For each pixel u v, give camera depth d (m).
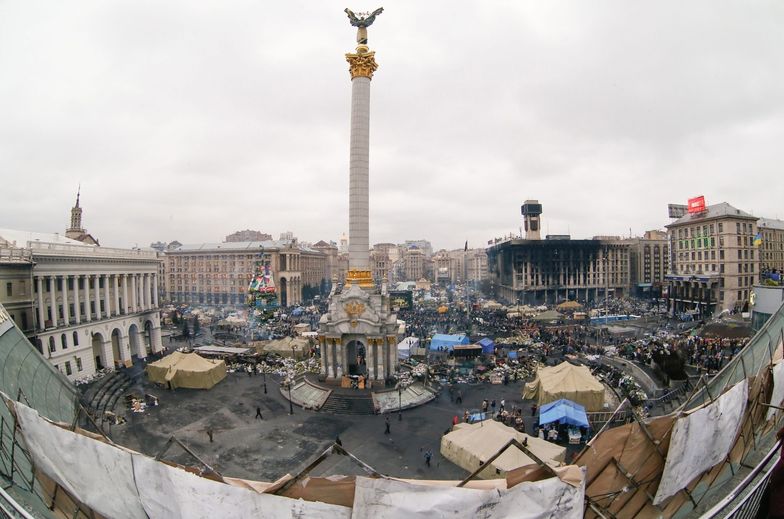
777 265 124.50
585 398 46.72
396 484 10.36
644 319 107.56
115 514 11.77
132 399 54.28
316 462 11.34
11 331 25.66
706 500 13.59
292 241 177.88
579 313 109.75
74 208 124.06
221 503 10.78
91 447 12.00
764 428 16.34
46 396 23.25
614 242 175.62
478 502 10.14
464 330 99.19
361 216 64.31
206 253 168.00
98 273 70.50
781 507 9.89
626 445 12.23
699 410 12.52
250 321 106.94
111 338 72.50
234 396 58.03
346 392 55.38
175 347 91.50
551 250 171.00
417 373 60.59
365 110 63.69
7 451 14.25
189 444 42.97
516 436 35.62
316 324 112.00
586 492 11.91
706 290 111.44
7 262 54.31
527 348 78.50
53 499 13.42
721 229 108.38
